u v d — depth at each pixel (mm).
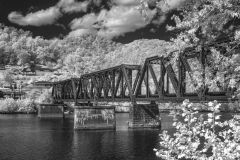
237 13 6688
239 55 7699
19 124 74500
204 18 7137
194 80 8258
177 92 35781
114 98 57375
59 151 38219
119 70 56156
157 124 58625
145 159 33188
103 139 47125
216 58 7875
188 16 7418
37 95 149625
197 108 7672
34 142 45344
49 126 70250
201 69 8148
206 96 30156
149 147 39906
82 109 60625
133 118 57031
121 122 78938
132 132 53531
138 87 50344
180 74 34312
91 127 60625
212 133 7348
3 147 41125
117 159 33375
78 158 34125
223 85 7980
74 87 85000
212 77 8102
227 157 6848
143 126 57656
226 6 6797
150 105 59000
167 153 8008
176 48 7852
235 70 7520
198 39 7461
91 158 34000
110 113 62188
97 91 66688
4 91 163375
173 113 7922
